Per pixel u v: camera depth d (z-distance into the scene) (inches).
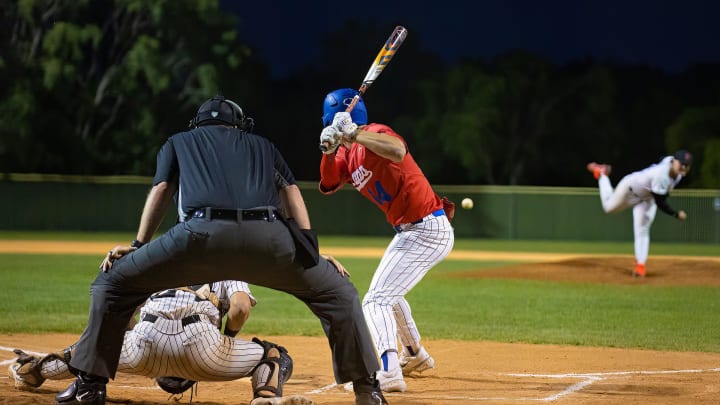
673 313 755.4
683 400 374.0
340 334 303.3
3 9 2294.5
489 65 2800.2
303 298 305.3
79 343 293.9
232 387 404.5
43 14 2320.4
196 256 281.9
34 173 2348.7
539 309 778.8
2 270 1102.4
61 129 2311.8
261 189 291.4
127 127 2463.1
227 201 284.0
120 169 2422.5
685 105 2861.7
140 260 286.2
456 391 396.5
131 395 370.9
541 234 2257.6
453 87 2689.5
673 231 2165.4
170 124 2480.3
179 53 2425.0
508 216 2271.2
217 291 352.8
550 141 2755.9
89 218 2272.4
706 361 500.7
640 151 2842.0
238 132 309.0
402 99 2994.6
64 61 2257.6
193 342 313.4
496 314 740.7
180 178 293.0
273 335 597.0
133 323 342.3
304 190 2335.1
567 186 2760.8
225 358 318.3
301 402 302.5
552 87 2746.1
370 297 396.5
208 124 313.1
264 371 319.0
